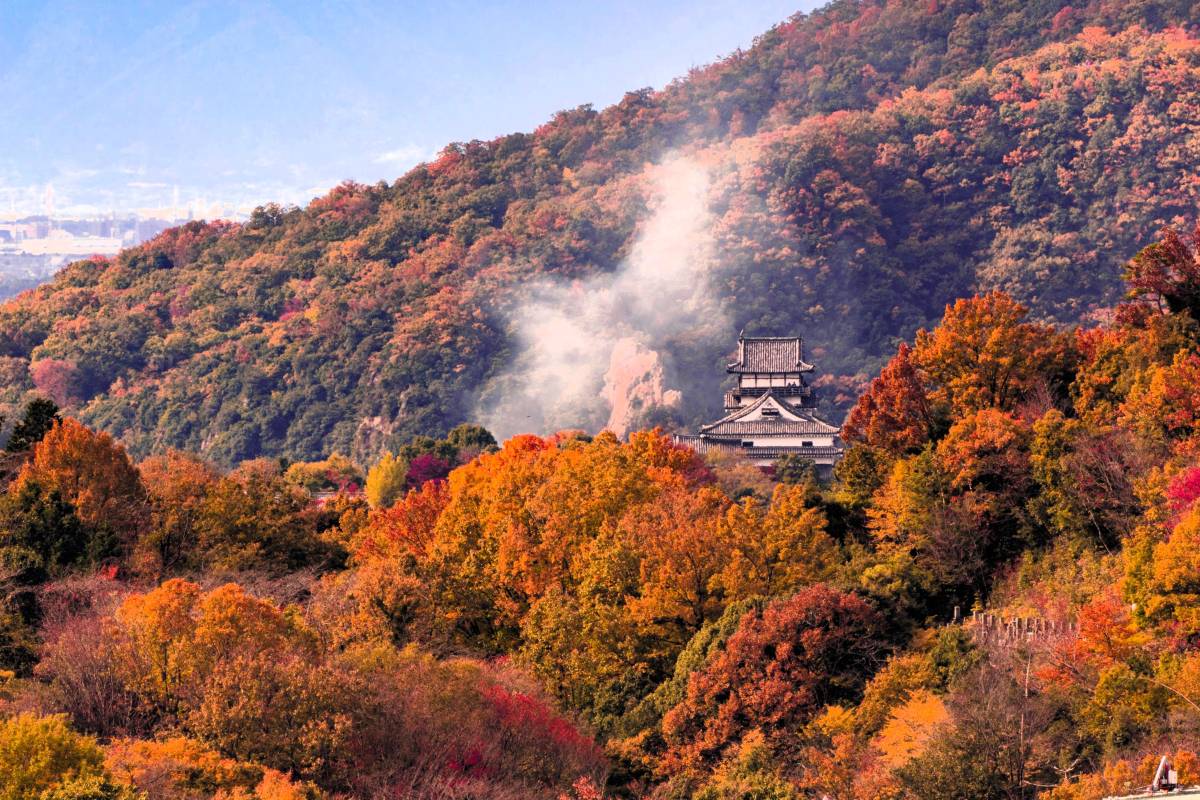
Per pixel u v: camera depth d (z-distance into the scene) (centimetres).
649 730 6212
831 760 5466
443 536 8369
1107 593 6125
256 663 5559
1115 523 7006
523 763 5709
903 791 5103
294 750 5372
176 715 5703
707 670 6219
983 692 5319
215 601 5972
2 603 6831
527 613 7550
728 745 5975
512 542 7756
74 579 7294
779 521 7531
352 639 6956
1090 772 5016
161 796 4897
